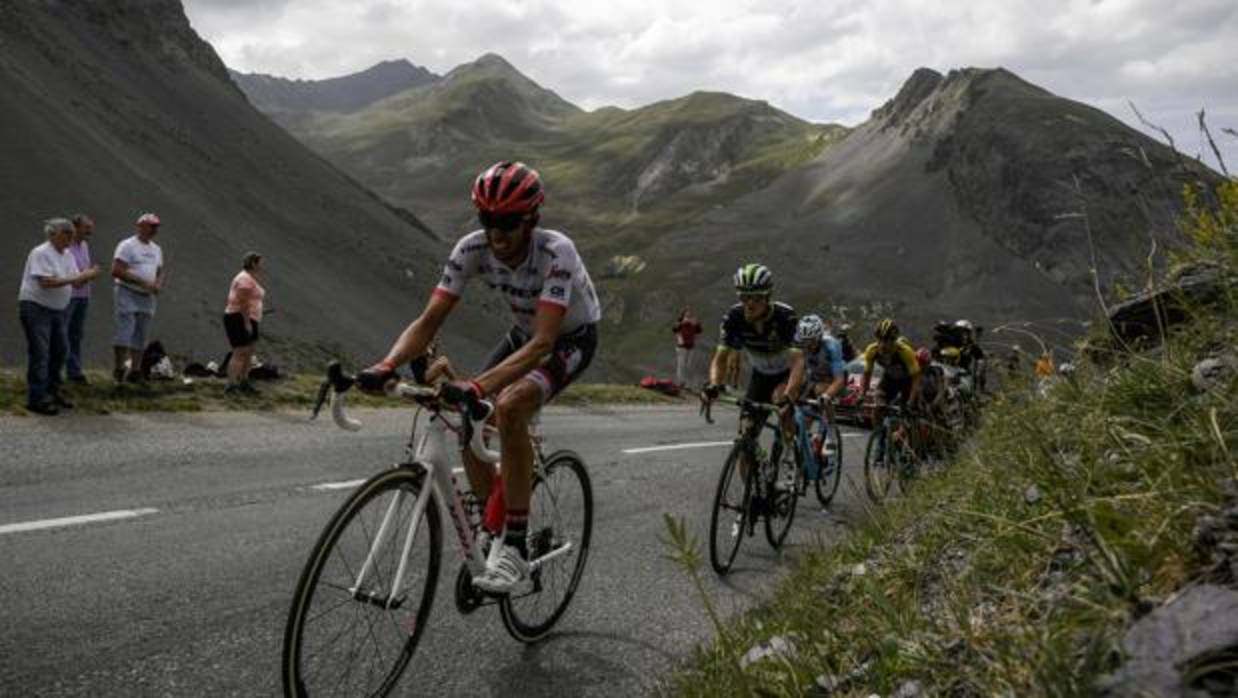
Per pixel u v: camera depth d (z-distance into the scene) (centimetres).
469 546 342
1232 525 204
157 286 1070
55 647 346
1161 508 229
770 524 630
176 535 515
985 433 527
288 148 16912
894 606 293
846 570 414
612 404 1650
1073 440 337
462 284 366
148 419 918
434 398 305
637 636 418
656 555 570
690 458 1002
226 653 354
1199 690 162
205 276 9119
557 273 356
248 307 1103
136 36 16900
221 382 1162
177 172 11988
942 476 610
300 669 281
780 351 642
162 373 1109
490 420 372
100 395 983
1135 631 183
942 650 239
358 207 15438
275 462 760
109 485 626
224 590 427
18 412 856
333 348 9212
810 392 956
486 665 371
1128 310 374
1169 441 263
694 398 1992
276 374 1259
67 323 924
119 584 424
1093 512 240
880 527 478
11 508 545
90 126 11281
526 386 361
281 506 605
